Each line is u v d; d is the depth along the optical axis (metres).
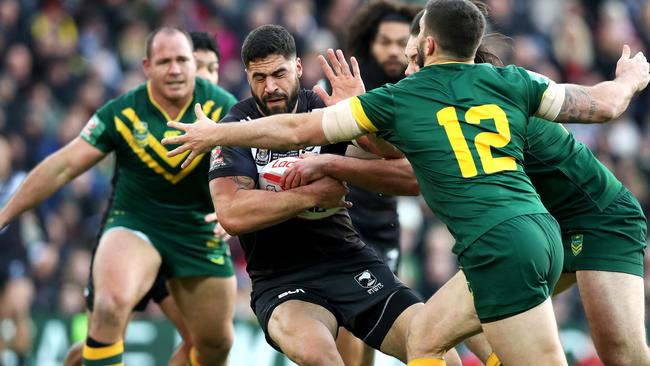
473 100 20.22
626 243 23.55
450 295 21.12
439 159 20.08
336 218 23.33
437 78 20.47
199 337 28.64
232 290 28.56
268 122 20.62
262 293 23.19
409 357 21.38
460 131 20.06
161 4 55.41
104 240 27.38
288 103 22.17
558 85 20.83
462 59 20.80
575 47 61.22
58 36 52.09
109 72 51.97
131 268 26.64
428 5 20.97
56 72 50.44
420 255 45.06
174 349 35.84
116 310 26.00
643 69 21.81
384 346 22.62
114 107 27.48
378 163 22.36
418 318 21.39
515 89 20.45
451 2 20.66
